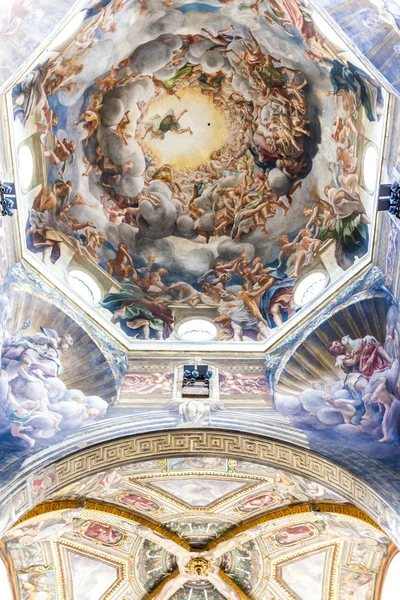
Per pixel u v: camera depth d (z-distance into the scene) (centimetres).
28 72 1625
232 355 1867
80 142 1922
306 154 1931
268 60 1883
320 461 1680
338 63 1725
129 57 1883
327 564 2059
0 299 1638
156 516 1989
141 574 2120
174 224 2020
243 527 1998
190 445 1725
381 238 1720
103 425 1717
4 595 2019
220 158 2033
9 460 1616
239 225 2009
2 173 1619
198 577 2092
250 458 1720
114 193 1984
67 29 1625
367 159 1755
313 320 1819
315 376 1773
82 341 1795
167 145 2022
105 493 1869
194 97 1986
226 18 1827
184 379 1816
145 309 1933
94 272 1917
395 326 1670
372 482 1619
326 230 1888
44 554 2025
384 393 1691
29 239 1794
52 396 1717
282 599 2139
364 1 1470
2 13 1370
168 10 1800
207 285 1981
